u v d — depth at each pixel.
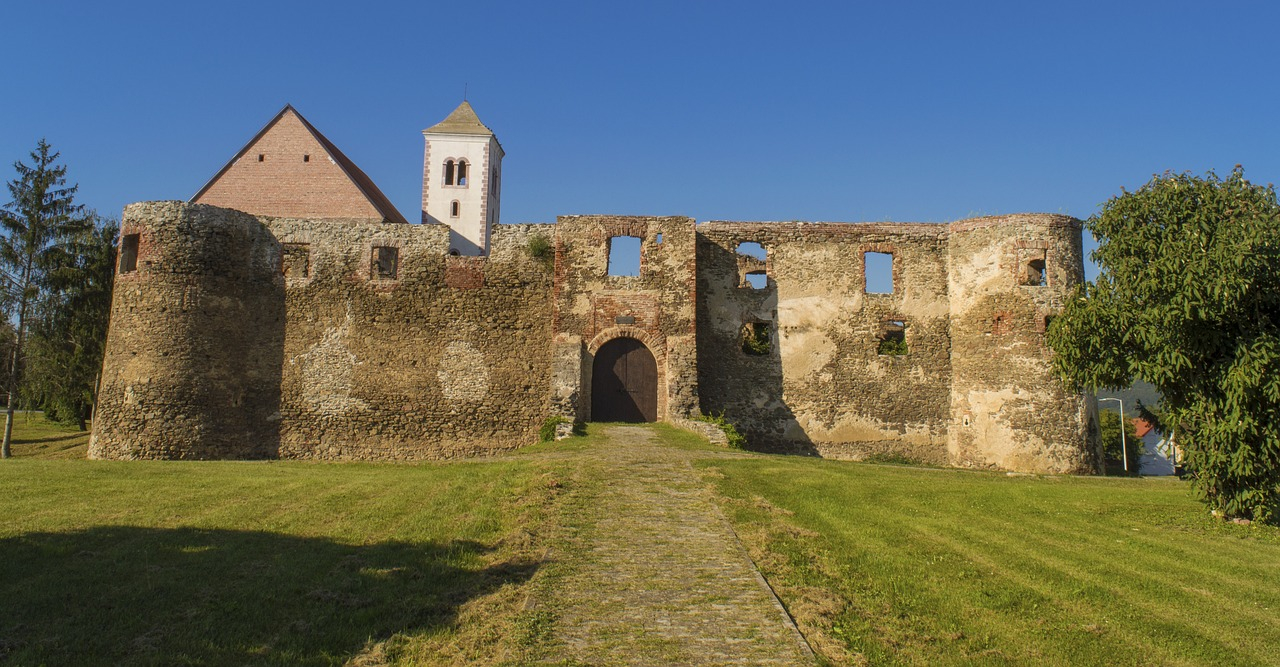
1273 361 11.74
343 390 25.62
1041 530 11.94
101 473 16.67
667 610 8.18
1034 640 7.73
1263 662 7.31
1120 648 7.56
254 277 25.91
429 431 25.47
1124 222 13.43
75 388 34.34
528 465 16.17
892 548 10.68
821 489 14.20
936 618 8.25
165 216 24.62
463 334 25.89
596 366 25.17
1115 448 43.81
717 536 10.88
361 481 15.68
